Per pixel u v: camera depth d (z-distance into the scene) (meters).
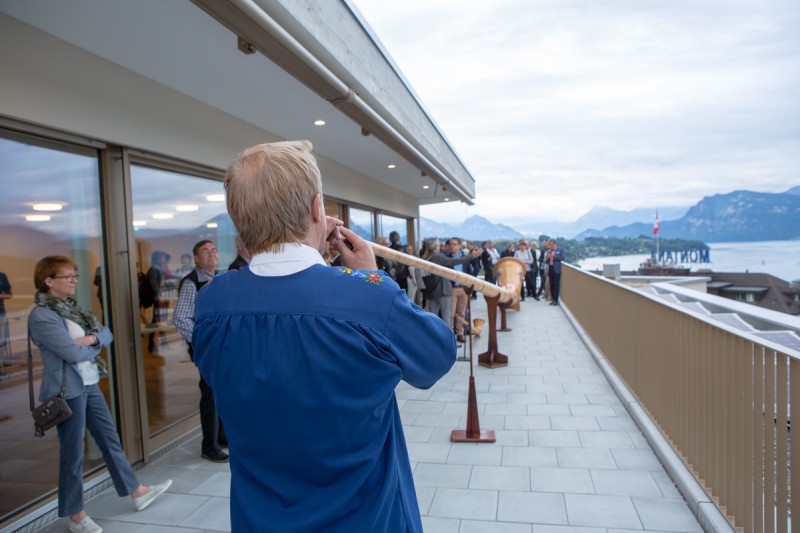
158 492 3.04
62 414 2.51
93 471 3.32
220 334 0.84
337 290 0.82
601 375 5.64
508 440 3.82
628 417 4.25
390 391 0.82
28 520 2.83
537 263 13.67
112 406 3.49
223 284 0.90
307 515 0.77
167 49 3.19
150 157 3.83
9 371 2.84
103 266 3.44
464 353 6.61
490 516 2.75
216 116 4.70
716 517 2.47
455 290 7.64
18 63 2.69
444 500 2.94
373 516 0.80
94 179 3.38
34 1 2.49
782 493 1.96
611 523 2.63
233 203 0.88
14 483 2.84
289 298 0.81
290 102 4.55
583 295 8.38
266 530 0.76
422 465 3.44
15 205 2.86
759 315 5.44
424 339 0.86
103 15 2.68
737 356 2.34
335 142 6.55
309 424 0.77
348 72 3.90
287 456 0.79
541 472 3.26
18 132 2.84
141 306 3.80
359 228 9.95
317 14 3.26
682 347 3.17
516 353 6.93
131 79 3.54
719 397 2.55
